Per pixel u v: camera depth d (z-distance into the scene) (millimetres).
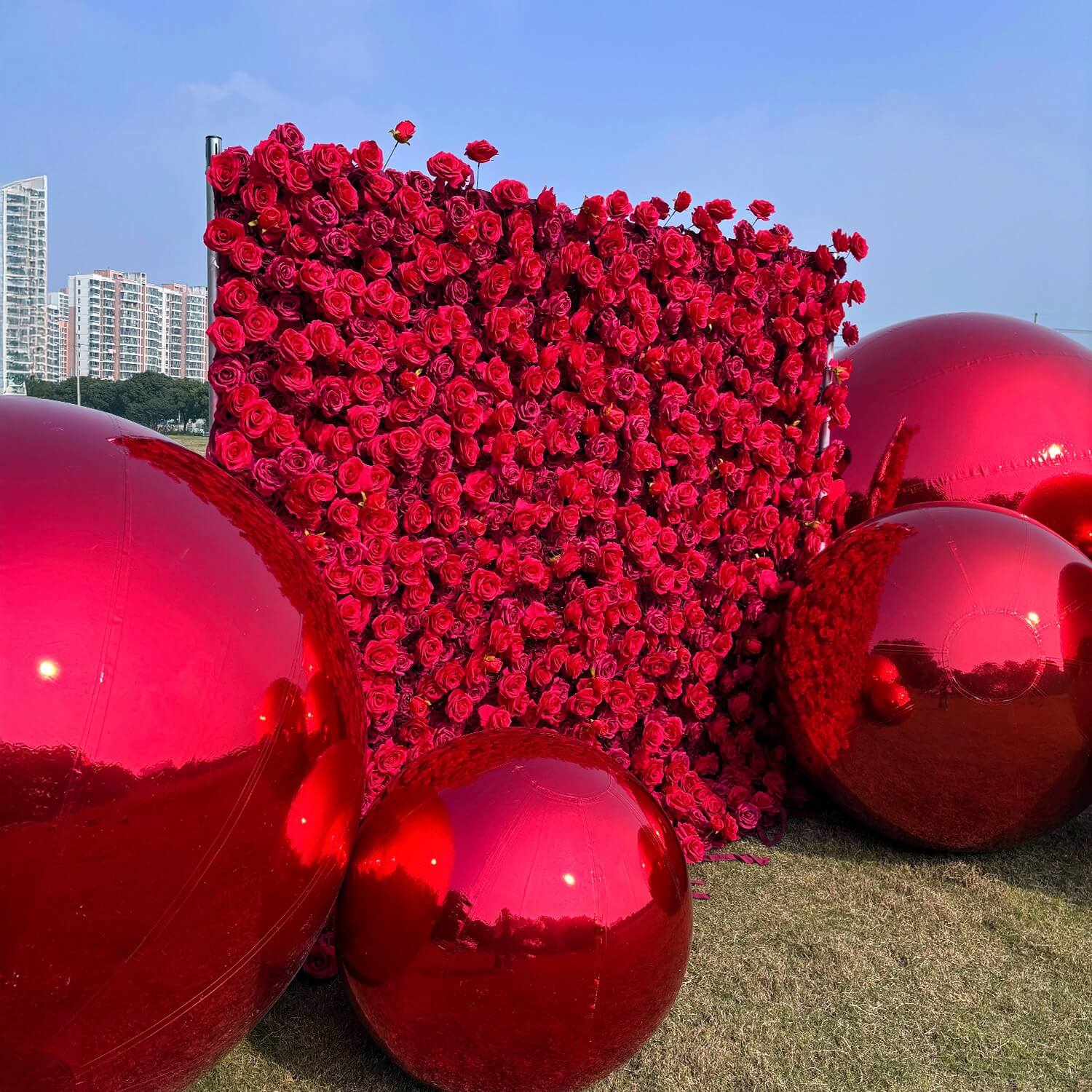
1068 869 3297
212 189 2443
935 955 2746
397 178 2635
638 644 3314
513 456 2934
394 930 1946
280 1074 2170
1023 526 3219
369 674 2770
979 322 4402
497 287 2781
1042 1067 2291
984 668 2932
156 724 1505
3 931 1405
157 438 1951
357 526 2602
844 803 3377
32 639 1423
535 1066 1908
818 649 3279
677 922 2033
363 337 2568
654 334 3156
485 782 2084
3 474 1561
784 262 3570
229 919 1648
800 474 3826
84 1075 1580
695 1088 2180
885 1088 2203
